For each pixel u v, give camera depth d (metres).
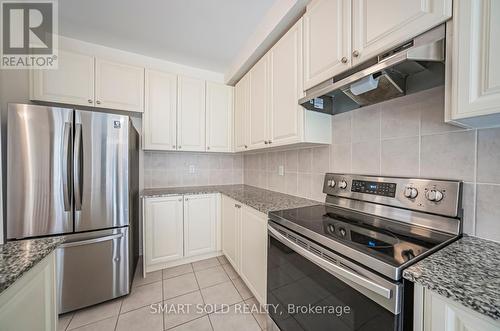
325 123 1.53
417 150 1.06
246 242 1.75
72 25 1.84
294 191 1.95
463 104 0.67
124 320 1.46
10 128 1.35
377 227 1.02
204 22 1.81
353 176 1.35
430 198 0.96
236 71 2.37
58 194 1.46
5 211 1.36
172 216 2.18
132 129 1.94
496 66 0.60
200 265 2.25
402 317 0.63
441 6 0.72
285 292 1.17
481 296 0.49
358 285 0.74
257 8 1.65
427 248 0.77
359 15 1.01
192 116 2.42
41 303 0.77
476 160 0.86
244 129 2.30
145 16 1.73
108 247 1.63
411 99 1.08
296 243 1.06
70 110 1.49
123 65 2.07
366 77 0.99
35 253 0.74
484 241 0.83
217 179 2.89
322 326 0.91
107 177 1.63
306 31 1.35
